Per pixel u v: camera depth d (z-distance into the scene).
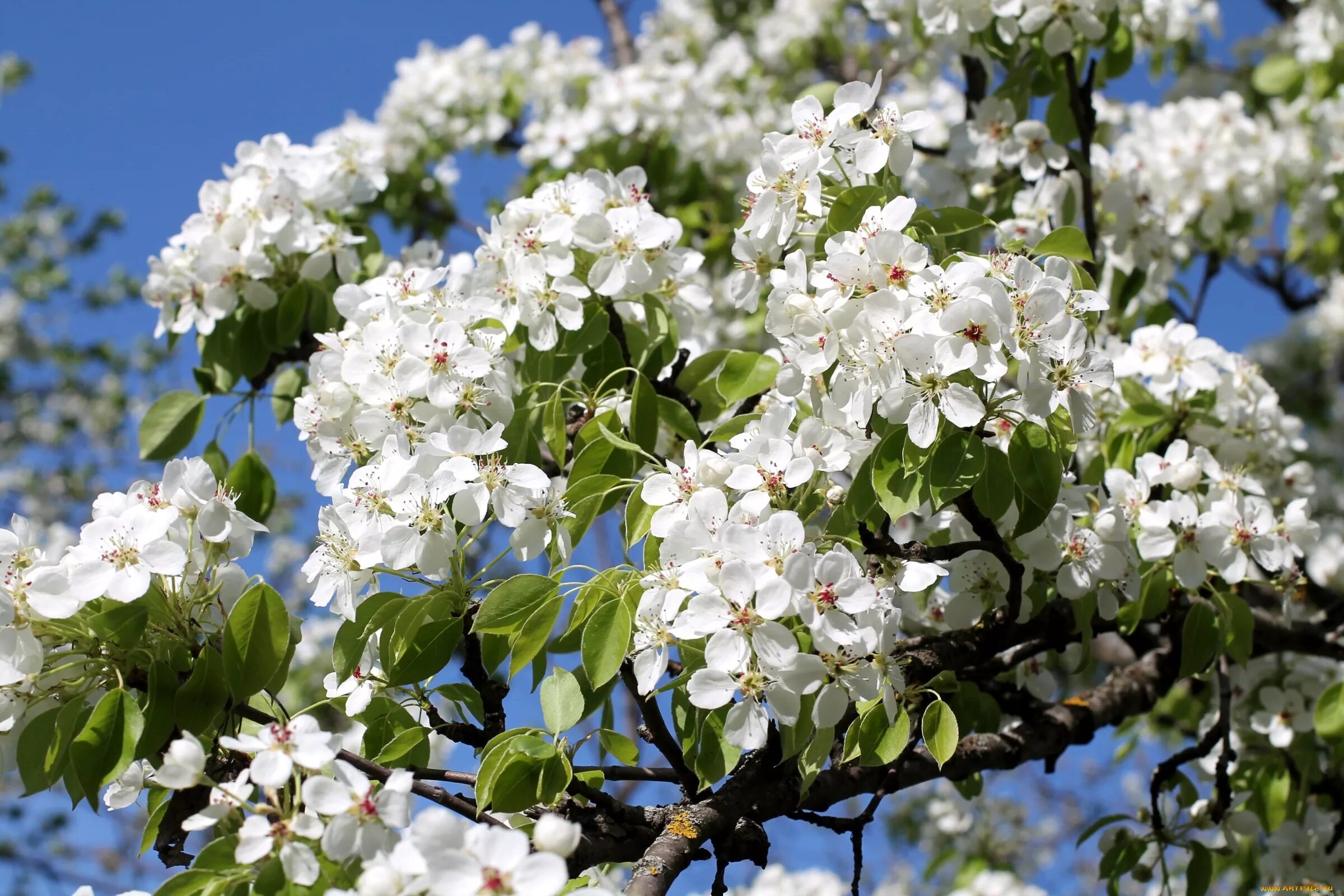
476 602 2.96
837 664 2.51
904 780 3.35
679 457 3.72
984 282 2.57
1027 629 3.33
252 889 2.22
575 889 2.20
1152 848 4.11
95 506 2.90
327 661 7.82
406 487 2.83
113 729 2.55
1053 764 3.91
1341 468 11.09
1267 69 7.09
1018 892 6.05
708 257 6.54
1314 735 4.46
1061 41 4.31
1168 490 3.81
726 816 2.69
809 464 2.77
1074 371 2.72
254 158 4.46
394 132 7.57
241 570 2.83
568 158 6.38
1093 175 4.85
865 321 2.67
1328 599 5.16
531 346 3.66
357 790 2.24
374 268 4.66
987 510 2.72
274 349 4.21
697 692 2.46
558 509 3.02
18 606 2.58
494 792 2.54
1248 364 4.34
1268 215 5.77
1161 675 4.23
